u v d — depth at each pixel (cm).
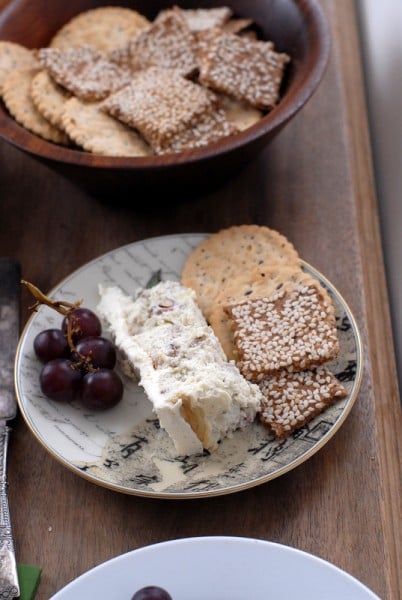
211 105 81
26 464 70
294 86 78
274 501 67
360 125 90
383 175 89
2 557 65
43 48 87
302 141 87
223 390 67
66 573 65
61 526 67
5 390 72
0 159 87
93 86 82
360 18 103
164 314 72
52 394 69
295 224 81
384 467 70
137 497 68
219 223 81
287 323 72
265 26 86
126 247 77
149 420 70
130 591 62
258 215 82
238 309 73
